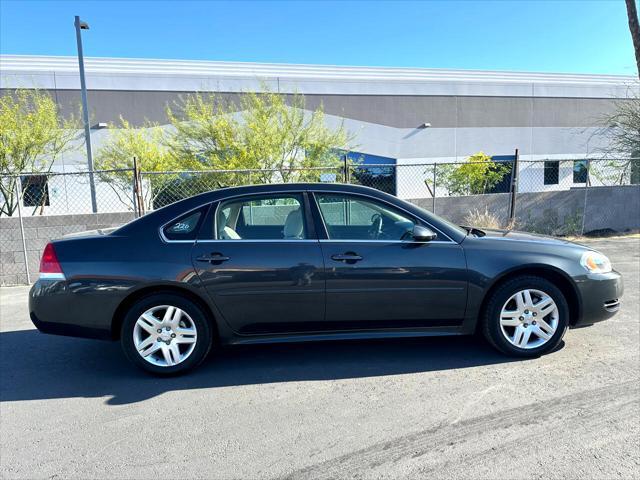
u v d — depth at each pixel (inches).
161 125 813.2
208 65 838.5
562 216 434.3
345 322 149.3
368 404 126.0
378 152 927.7
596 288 152.6
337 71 908.0
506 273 149.0
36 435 114.0
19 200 310.7
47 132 482.9
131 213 327.6
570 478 91.8
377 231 154.1
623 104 764.0
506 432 109.4
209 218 149.6
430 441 106.8
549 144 1021.8
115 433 114.2
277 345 175.3
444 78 960.9
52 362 163.8
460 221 416.5
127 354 145.3
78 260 143.0
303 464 99.4
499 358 155.2
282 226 153.1
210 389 138.4
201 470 98.0
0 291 289.3
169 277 141.6
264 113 534.9
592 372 141.3
